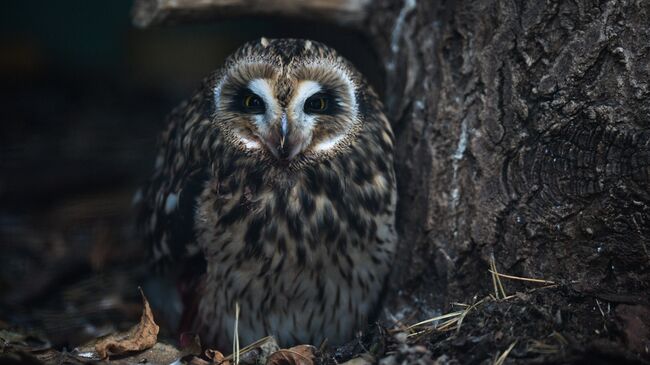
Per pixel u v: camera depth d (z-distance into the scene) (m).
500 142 7.75
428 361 6.86
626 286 7.19
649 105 6.96
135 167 14.28
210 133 8.35
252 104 7.98
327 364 7.61
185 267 9.07
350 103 8.09
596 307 7.17
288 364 7.59
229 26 18.80
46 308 10.60
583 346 6.62
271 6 9.43
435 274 8.34
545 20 7.38
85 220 12.81
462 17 8.09
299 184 8.02
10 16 18.75
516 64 7.61
